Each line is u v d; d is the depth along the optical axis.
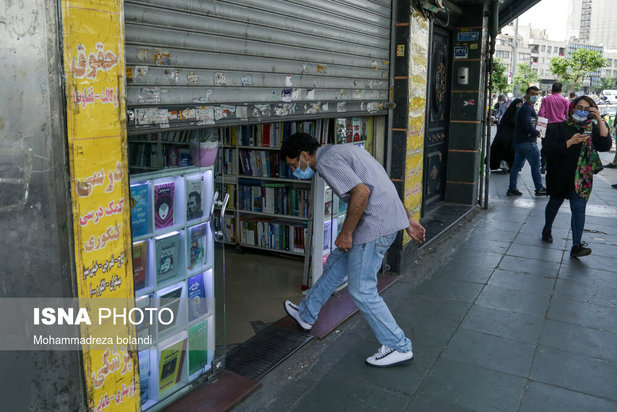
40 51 1.75
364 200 2.97
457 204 8.05
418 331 3.79
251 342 3.55
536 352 3.48
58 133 1.79
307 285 4.40
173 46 2.36
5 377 2.01
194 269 2.90
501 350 3.51
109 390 2.16
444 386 3.07
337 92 3.84
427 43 5.13
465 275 4.98
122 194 2.09
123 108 2.04
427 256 5.57
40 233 1.87
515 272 5.07
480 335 3.73
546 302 4.34
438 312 4.12
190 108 2.48
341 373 3.21
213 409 2.74
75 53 1.81
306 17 3.37
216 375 3.09
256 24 2.90
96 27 1.88
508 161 9.63
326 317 3.95
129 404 2.28
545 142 5.67
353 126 4.46
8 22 1.76
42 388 2.01
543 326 3.88
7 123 1.82
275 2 3.05
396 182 4.81
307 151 3.17
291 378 3.14
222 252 3.05
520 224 6.98
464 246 5.96
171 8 2.33
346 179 2.98
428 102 7.02
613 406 2.88
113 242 2.08
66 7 1.76
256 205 5.33
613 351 3.51
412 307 4.21
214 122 2.64
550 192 5.84
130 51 2.15
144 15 2.20
